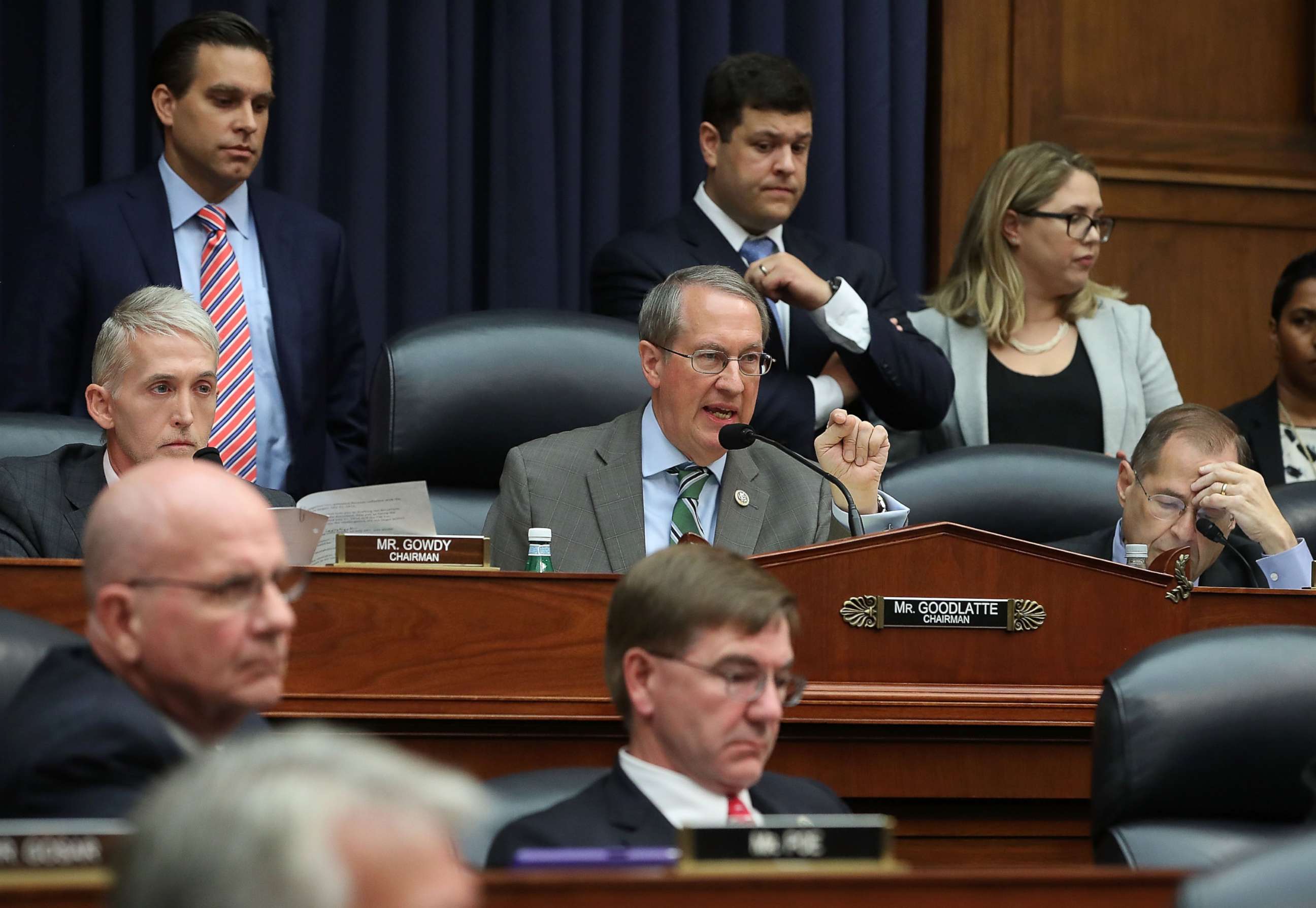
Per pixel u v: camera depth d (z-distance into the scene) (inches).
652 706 288.0
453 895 127.8
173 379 443.8
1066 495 555.5
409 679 370.9
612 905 187.3
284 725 365.1
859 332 585.9
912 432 650.8
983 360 641.0
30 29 700.0
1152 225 851.4
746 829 207.6
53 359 576.4
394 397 528.7
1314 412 682.2
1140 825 311.9
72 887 177.9
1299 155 863.1
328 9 729.0
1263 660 317.7
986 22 824.3
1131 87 845.8
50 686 262.5
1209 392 856.9
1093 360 644.1
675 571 287.0
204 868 123.7
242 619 272.8
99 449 454.9
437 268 730.8
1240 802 314.7
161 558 270.7
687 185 780.6
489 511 496.7
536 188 741.9
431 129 730.8
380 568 370.9
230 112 586.2
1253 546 512.7
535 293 742.5
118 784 248.5
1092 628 401.1
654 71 766.5
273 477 592.7
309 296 607.2
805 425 598.9
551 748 380.2
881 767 390.9
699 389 465.4
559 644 378.9
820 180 780.6
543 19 742.5
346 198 726.5
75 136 687.7
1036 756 397.7
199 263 593.0
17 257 698.8
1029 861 398.6
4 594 352.5
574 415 540.7
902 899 195.8
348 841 125.3
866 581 390.9
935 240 821.9
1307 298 670.5
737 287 474.9
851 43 788.0
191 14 698.8
